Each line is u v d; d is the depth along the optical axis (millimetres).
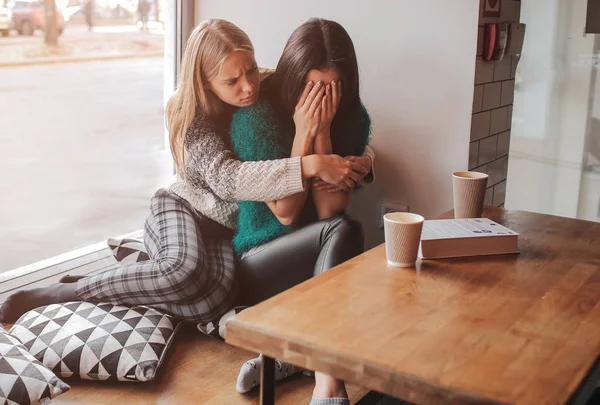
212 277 2389
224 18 3160
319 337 1235
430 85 2734
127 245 2822
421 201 2840
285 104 2389
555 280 1539
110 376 2168
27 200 3088
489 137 2818
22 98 3016
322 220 2314
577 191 2867
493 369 1123
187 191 2500
